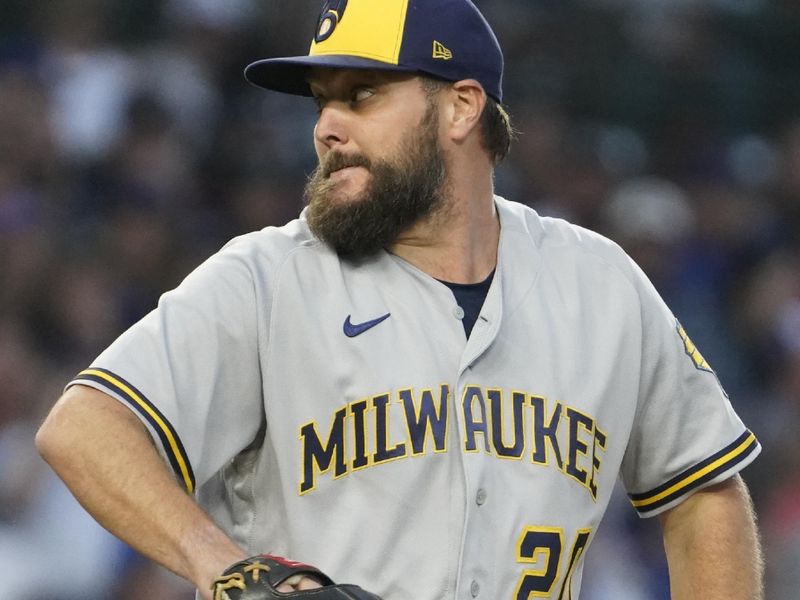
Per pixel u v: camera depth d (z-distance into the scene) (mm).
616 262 10867
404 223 10195
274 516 9867
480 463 9594
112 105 32188
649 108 37094
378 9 10109
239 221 31516
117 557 23062
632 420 10492
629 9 38312
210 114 33594
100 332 27156
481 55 10484
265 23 35531
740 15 38750
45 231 28531
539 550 9734
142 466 8961
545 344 10203
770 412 28844
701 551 10859
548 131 35125
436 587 9445
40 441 9109
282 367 9734
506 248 10570
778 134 37562
